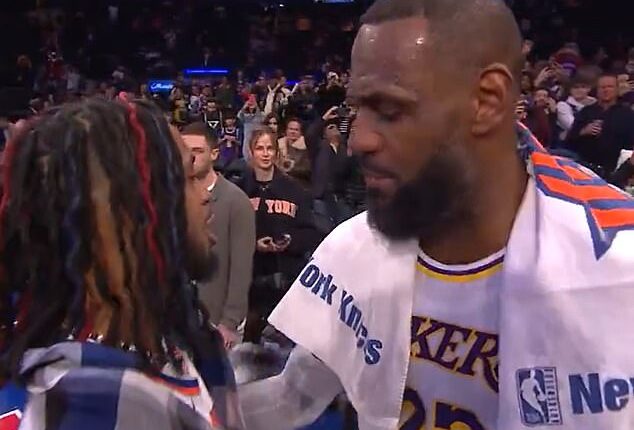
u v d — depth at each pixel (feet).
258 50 66.69
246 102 40.06
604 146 17.47
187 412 3.34
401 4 3.41
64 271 3.32
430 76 3.34
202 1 69.05
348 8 69.72
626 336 3.44
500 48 3.40
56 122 3.42
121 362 3.24
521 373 3.56
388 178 3.48
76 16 65.31
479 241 3.66
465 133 3.43
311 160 18.31
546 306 3.51
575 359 3.49
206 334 3.76
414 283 3.85
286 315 4.22
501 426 3.64
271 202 12.61
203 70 64.64
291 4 70.23
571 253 3.53
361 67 3.46
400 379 3.92
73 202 3.31
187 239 3.60
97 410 3.11
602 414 3.45
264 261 12.49
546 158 3.69
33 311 3.34
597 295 3.47
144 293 3.39
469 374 3.79
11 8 66.95
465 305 3.75
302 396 4.48
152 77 63.16
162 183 3.47
